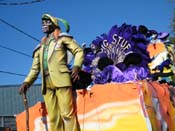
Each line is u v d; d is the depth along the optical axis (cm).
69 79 507
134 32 603
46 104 523
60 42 512
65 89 505
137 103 485
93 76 571
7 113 3344
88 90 511
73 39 514
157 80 631
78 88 539
